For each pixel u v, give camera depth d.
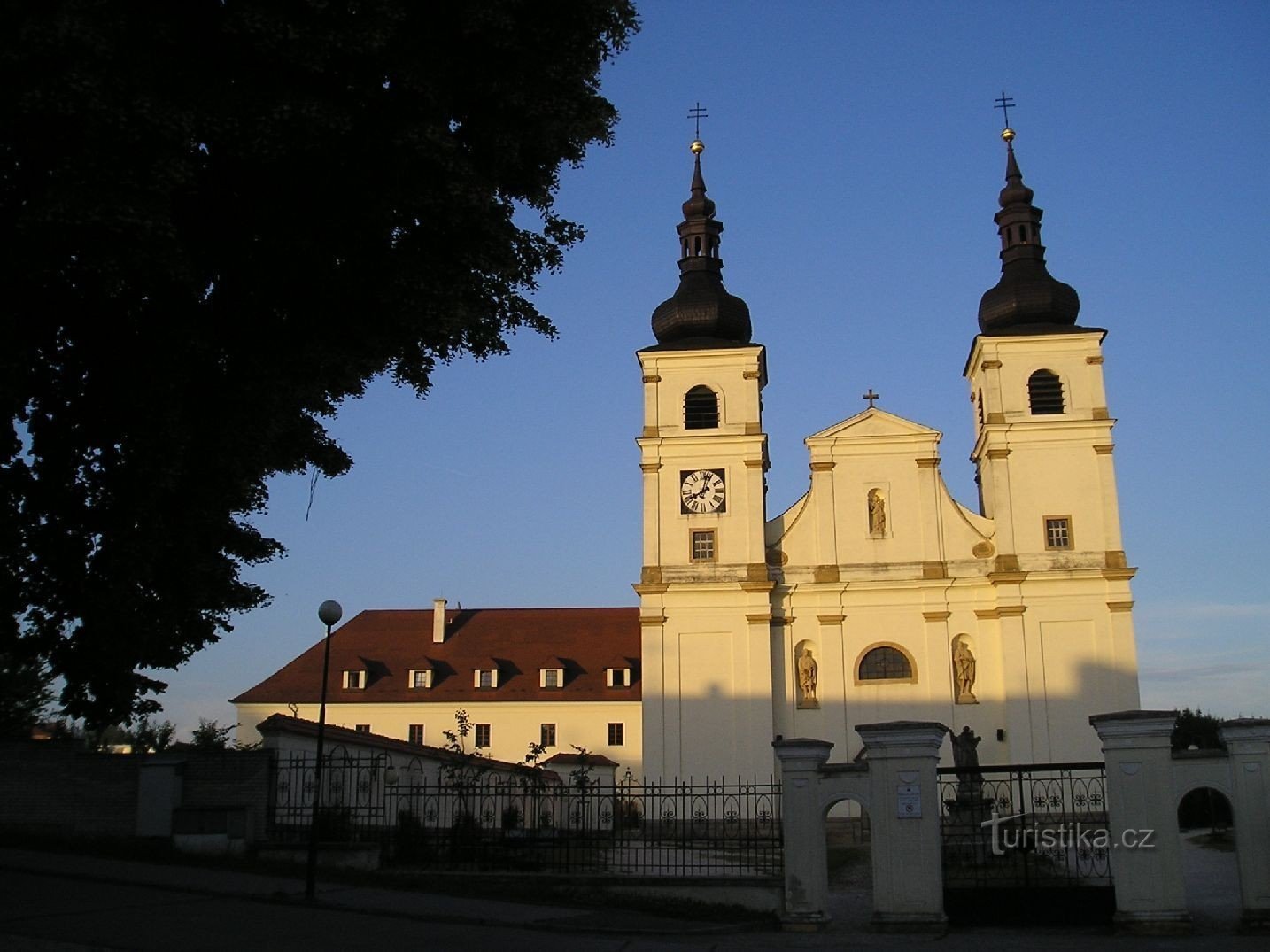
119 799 25.23
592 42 18.53
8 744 25.41
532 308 20.97
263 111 16.02
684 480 55.41
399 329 19.20
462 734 35.31
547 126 18.47
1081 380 54.50
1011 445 54.03
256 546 26.22
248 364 19.55
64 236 15.70
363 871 23.12
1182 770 20.81
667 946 17.92
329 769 30.64
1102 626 52.00
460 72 17.75
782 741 22.14
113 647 22.44
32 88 14.91
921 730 21.30
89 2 15.02
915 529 54.59
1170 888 20.28
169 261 15.88
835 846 44.31
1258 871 20.25
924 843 20.94
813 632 54.22
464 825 26.23
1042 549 52.94
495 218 18.67
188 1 16.23
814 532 55.09
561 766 70.31
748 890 22.36
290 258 18.25
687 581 54.22
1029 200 58.28
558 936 18.34
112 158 15.26
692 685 53.41
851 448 55.72
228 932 16.45
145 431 18.78
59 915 16.92
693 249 60.06
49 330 18.92
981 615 53.28
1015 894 21.11
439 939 17.05
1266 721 20.69
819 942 19.38
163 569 23.06
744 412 55.91
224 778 25.47
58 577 22.25
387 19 16.41
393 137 17.02
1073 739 51.03
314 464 25.94
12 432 20.42
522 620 86.62
